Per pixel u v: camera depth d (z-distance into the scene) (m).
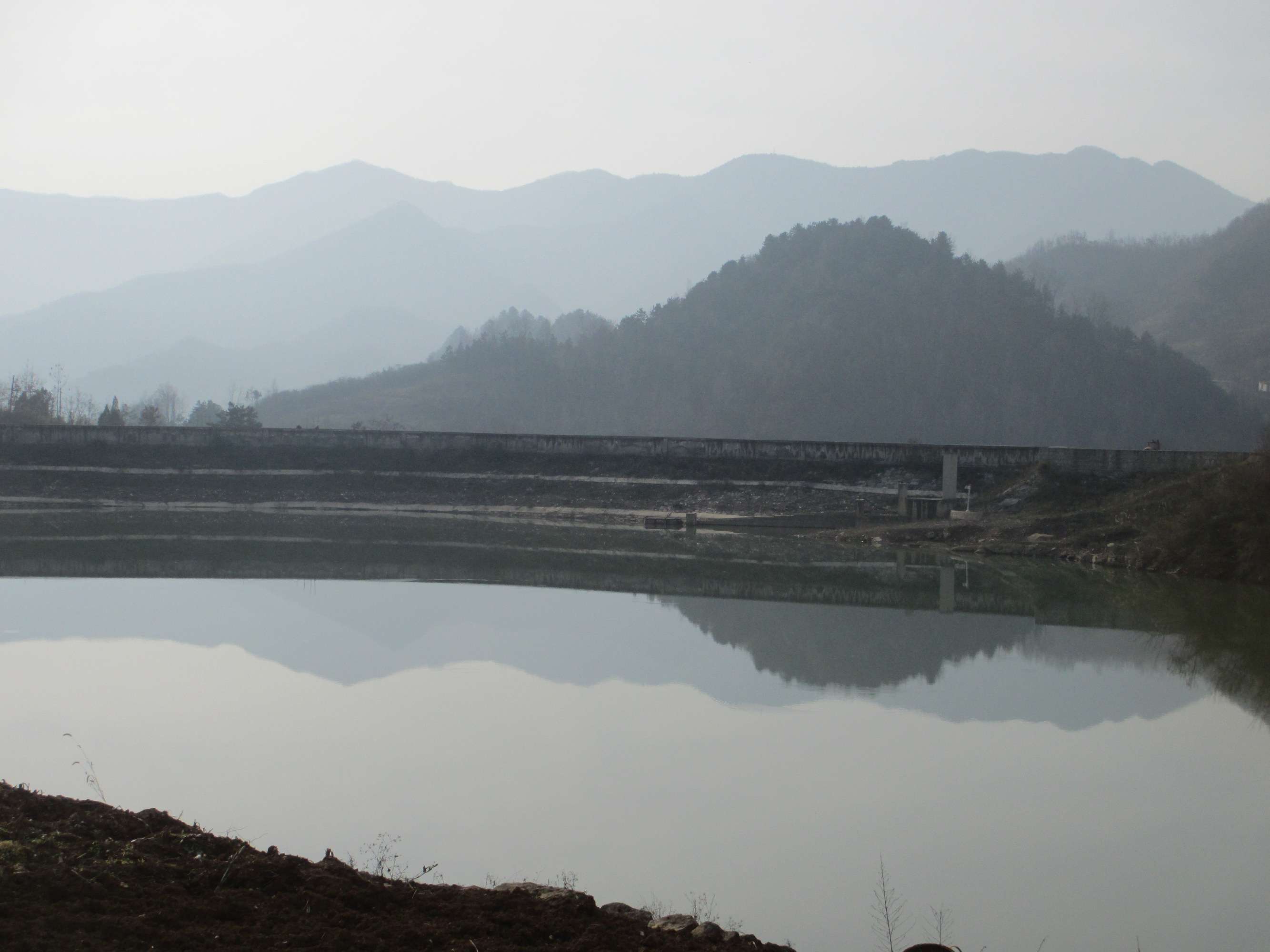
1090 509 76.50
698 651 41.88
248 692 34.28
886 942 19.11
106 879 14.89
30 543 67.88
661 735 30.84
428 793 25.67
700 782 27.06
